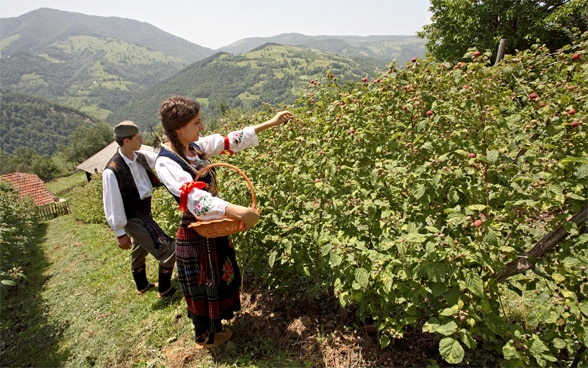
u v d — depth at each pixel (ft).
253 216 6.33
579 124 5.65
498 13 47.80
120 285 14.28
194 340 9.39
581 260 5.50
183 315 10.62
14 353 11.14
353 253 6.59
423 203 6.58
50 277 18.51
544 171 5.73
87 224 41.55
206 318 8.30
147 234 11.12
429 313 6.76
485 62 7.77
